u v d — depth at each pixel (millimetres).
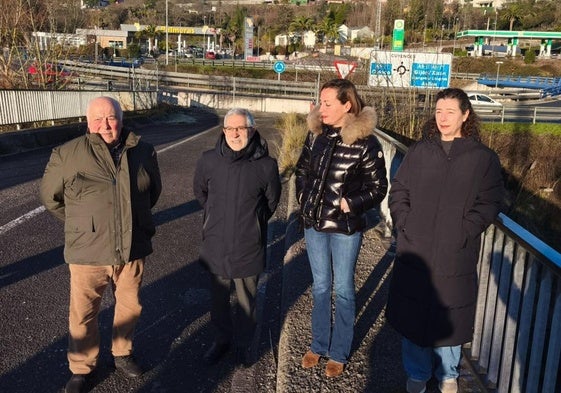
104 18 100562
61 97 15852
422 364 2881
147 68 47938
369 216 6742
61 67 19781
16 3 17516
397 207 2740
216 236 3291
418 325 2680
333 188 3064
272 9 122688
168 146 14250
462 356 3229
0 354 3480
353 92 3037
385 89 11938
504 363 2705
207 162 3344
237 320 3438
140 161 3088
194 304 4352
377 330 3709
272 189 3363
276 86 36250
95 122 2934
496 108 26094
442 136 2652
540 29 88562
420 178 2639
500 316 2797
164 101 31438
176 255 5559
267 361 3521
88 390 3113
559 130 15516
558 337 2203
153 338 3771
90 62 36000
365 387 3041
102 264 2969
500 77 50656
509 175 13562
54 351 3551
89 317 3070
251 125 3254
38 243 5738
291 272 4828
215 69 48094
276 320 4137
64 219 3188
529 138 15352
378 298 4227
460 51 66625
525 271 2582
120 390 3137
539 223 11758
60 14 19969
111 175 2965
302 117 23031
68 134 14961
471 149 2537
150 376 3295
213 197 3305
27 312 4086
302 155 3355
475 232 2541
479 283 3059
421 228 2631
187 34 97812
